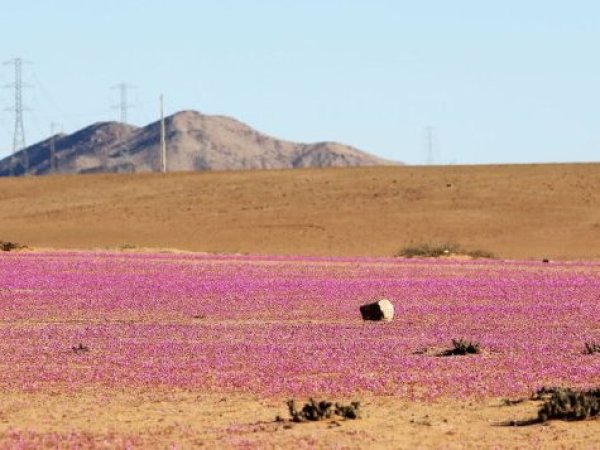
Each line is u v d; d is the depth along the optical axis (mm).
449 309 120688
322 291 145250
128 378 69375
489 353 81688
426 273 186750
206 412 58125
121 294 139375
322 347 85062
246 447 48469
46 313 116438
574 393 56906
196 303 127875
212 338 92812
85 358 79062
